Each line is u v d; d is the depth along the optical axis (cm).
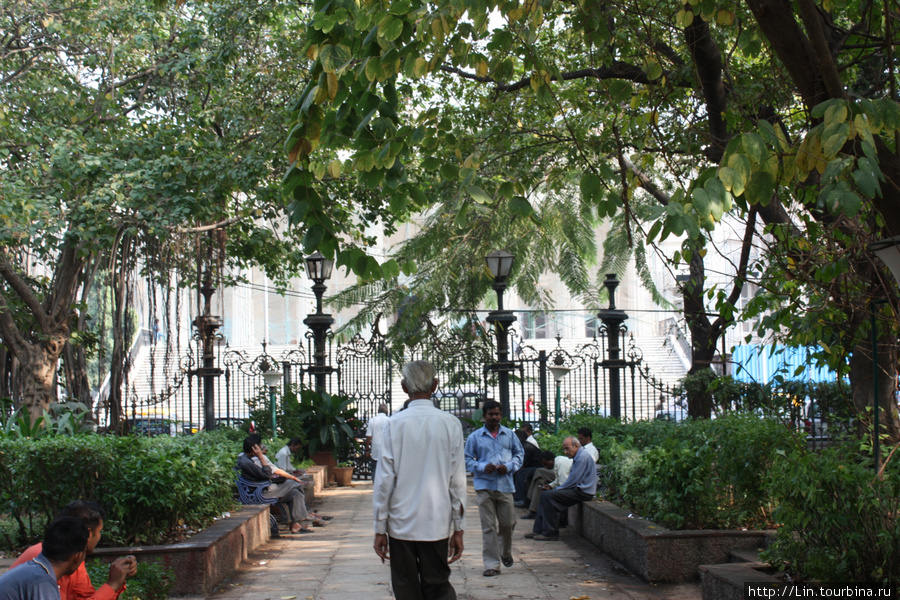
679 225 362
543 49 1212
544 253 2048
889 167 423
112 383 1466
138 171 1345
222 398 2641
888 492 464
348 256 435
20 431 863
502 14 539
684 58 987
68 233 1345
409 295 1461
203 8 1535
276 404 1653
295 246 1892
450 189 1497
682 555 702
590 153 1119
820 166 392
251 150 1402
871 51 780
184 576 673
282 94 1439
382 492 460
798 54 451
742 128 766
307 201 412
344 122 462
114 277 1433
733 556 683
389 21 420
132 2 1578
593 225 2088
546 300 2200
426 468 463
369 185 464
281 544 962
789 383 1186
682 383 1341
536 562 812
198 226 1596
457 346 1747
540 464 1248
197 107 1498
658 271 2914
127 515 727
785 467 517
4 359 1761
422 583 462
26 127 1559
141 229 1504
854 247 561
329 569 791
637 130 894
